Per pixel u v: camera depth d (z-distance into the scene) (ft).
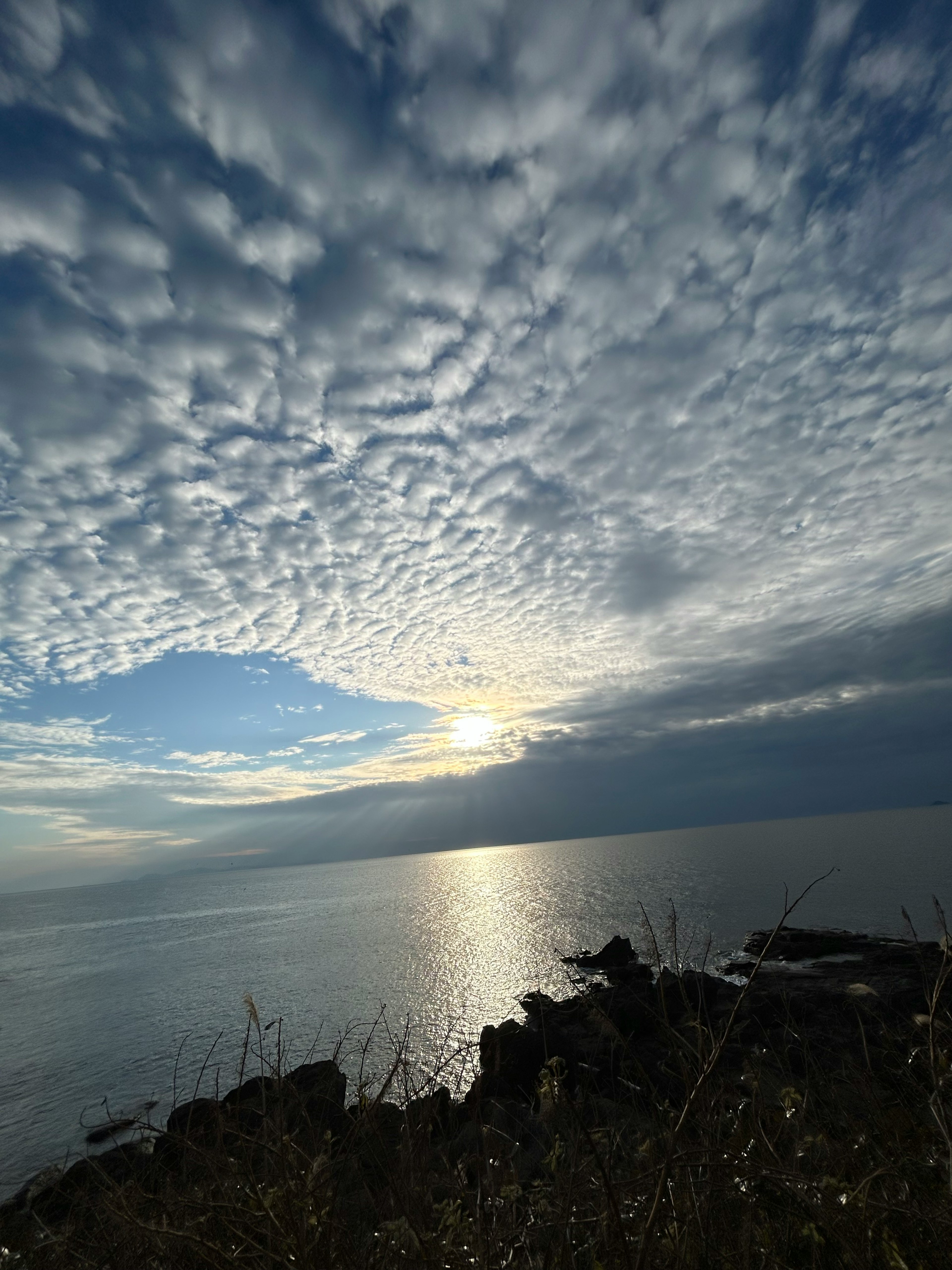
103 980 181.27
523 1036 24.41
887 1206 6.06
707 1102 7.26
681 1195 6.61
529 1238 6.68
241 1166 7.16
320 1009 106.93
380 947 186.19
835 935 111.55
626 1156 7.39
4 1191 36.65
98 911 531.09
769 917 153.28
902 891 171.94
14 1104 69.00
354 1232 7.12
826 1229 5.85
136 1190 6.68
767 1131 8.17
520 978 117.70
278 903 427.33
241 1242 6.67
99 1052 92.79
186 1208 6.65
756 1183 6.64
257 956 194.80
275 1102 7.93
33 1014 140.36
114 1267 6.40
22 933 380.37
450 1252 6.26
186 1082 52.54
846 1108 8.64
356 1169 7.66
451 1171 7.93
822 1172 7.48
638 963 107.45
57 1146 43.73
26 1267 6.74
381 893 422.82
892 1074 8.83
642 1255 5.28
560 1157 7.36
